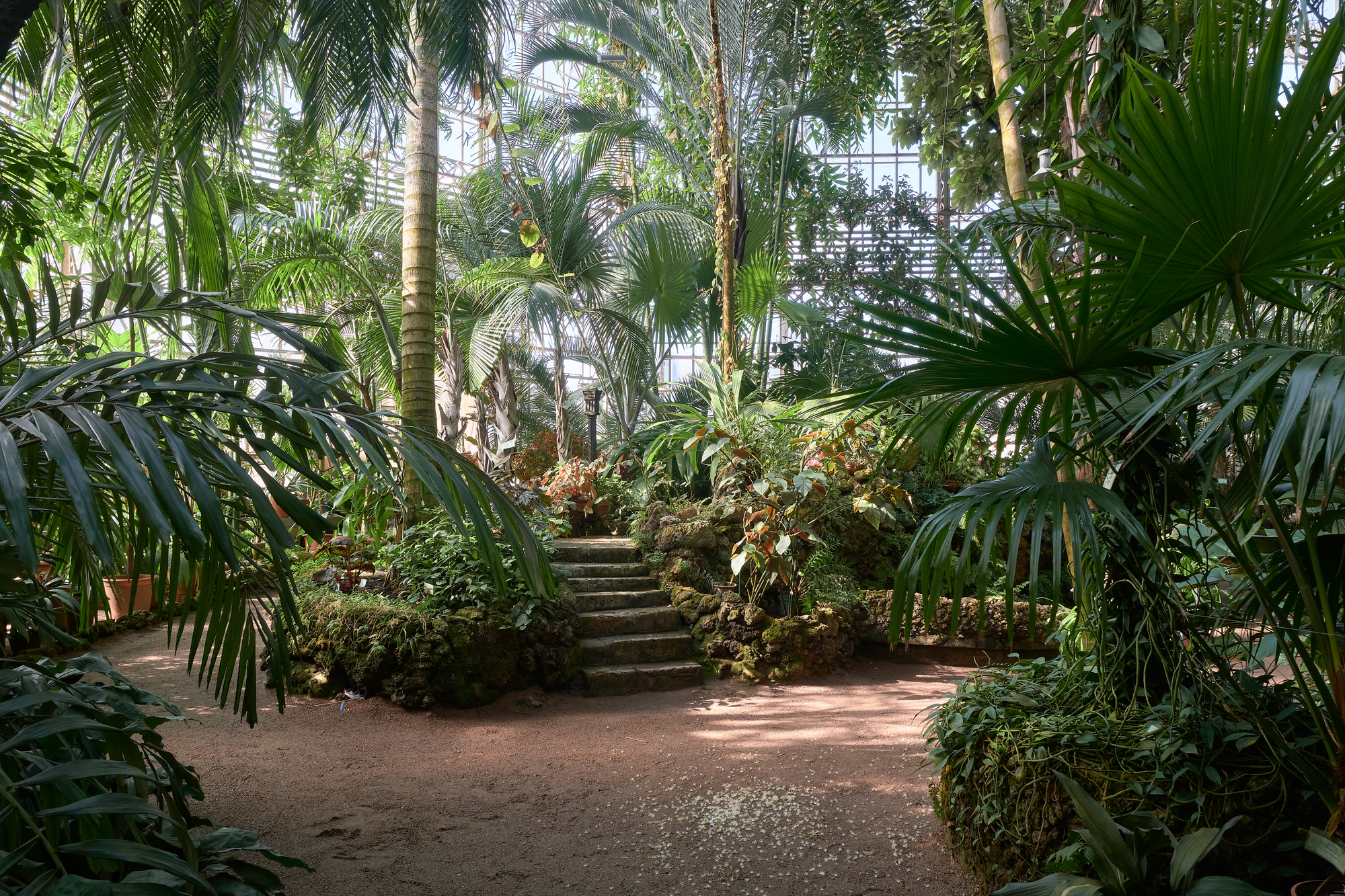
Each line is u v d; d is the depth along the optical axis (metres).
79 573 2.65
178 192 5.48
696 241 10.59
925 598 2.33
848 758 4.38
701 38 9.87
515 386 16.05
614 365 10.98
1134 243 2.06
